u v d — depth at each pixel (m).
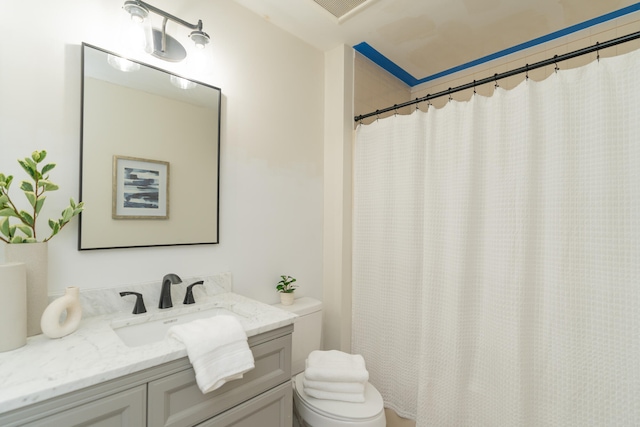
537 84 1.39
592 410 1.20
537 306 1.37
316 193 2.08
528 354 1.36
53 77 1.06
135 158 1.25
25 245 0.92
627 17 1.71
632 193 1.15
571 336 1.25
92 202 1.14
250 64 1.69
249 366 0.95
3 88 0.97
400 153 1.86
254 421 1.06
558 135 1.30
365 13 1.74
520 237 1.38
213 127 1.50
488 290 1.50
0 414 0.60
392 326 1.87
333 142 2.10
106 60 1.17
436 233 1.67
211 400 0.94
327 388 1.36
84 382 0.70
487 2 1.64
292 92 1.92
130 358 0.80
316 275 2.08
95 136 1.14
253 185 1.70
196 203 1.44
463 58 2.22
